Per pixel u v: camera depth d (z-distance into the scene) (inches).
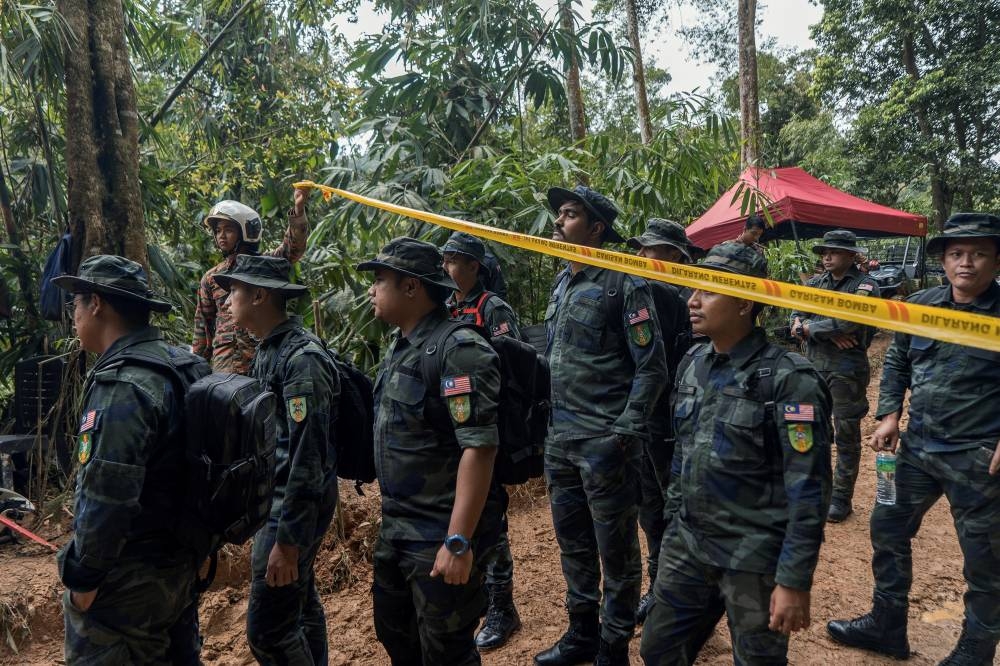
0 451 145.7
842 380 162.1
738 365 70.3
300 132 265.1
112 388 62.2
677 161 232.2
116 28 153.1
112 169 151.7
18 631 110.3
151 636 66.7
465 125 256.8
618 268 50.6
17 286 184.2
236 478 65.5
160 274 188.9
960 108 626.2
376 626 81.7
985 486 92.6
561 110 329.1
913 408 102.7
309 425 77.4
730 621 68.9
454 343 70.9
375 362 199.3
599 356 99.6
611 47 258.8
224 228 132.4
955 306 98.9
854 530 158.7
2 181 179.9
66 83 146.6
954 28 629.0
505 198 212.2
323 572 133.3
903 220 291.9
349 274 200.1
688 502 72.1
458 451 74.0
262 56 316.5
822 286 180.7
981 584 93.4
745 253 71.4
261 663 83.0
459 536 67.3
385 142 229.9
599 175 233.0
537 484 186.7
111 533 59.2
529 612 123.6
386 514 76.6
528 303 230.2
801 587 62.1
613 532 95.4
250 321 87.6
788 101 856.3
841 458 163.9
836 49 695.7
